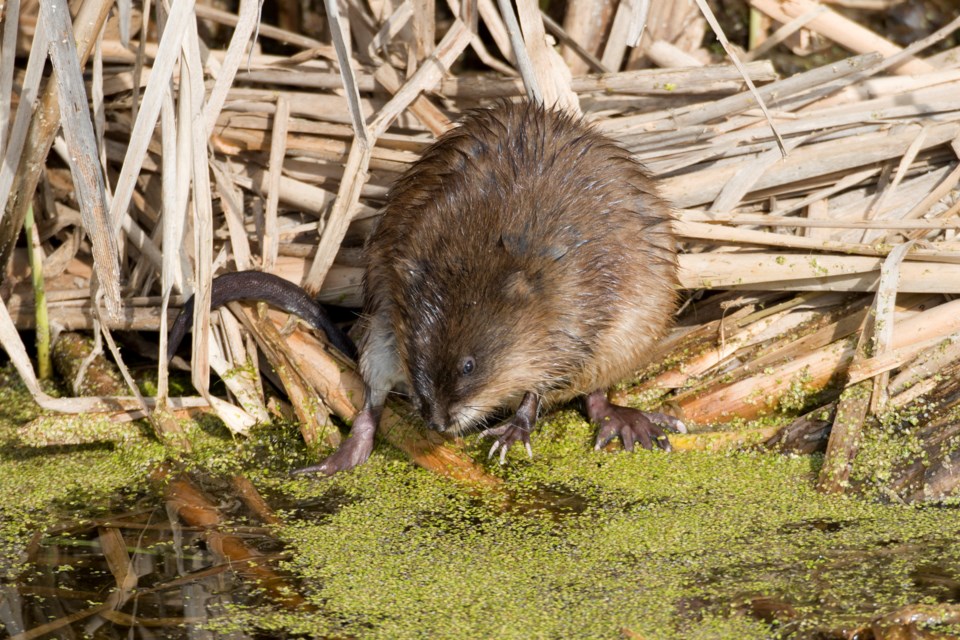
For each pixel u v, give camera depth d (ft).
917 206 31.96
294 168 35.42
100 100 31.14
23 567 24.25
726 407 30.78
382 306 29.68
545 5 43.57
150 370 34.06
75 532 26.02
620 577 23.34
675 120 33.99
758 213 33.50
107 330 30.01
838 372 30.09
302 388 30.89
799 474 27.94
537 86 31.63
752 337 31.81
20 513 27.07
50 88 29.50
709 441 29.60
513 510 26.78
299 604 22.61
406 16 34.96
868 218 32.55
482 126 30.37
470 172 29.22
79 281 35.29
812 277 30.94
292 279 34.01
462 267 27.61
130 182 27.50
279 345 31.40
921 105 33.73
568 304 27.94
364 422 29.73
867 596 22.03
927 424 27.71
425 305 27.61
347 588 23.22
